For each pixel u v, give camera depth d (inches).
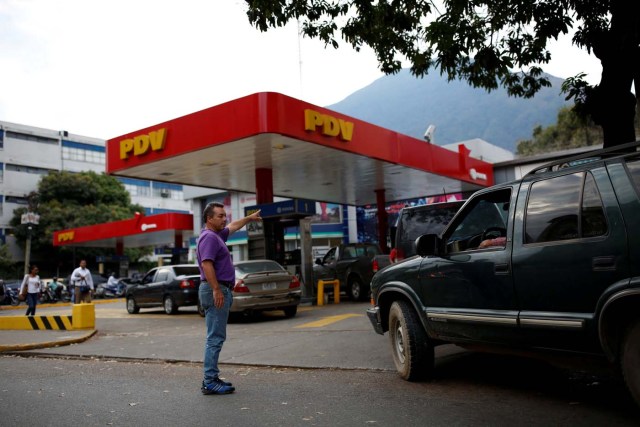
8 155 2010.3
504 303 173.3
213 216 211.5
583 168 154.6
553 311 157.1
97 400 210.8
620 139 287.4
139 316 655.1
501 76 377.1
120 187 2047.2
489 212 216.8
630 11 254.1
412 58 378.9
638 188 137.8
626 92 287.6
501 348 181.0
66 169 2192.4
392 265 231.5
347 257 667.4
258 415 176.1
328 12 352.5
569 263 151.8
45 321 500.4
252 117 523.8
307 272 652.1
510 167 1024.2
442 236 203.8
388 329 238.5
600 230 145.4
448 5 331.9
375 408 177.8
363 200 1127.6
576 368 157.6
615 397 175.2
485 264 180.9
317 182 878.4
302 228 656.4
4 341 416.8
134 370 286.2
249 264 512.1
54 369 301.4
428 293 206.2
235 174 762.2
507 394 186.7
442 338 201.8
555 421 154.0
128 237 1369.3
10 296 1104.8
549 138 1588.3
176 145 589.3
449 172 847.7
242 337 383.2
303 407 183.9
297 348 311.6
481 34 349.7
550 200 163.3
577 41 304.2
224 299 209.5
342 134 594.9
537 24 311.6
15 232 1840.6
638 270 134.1
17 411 196.9
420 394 193.3
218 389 209.5
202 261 205.9
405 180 879.1
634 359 136.7
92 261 2020.2
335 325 404.8
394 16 339.9
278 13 328.8
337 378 231.5
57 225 1795.0
